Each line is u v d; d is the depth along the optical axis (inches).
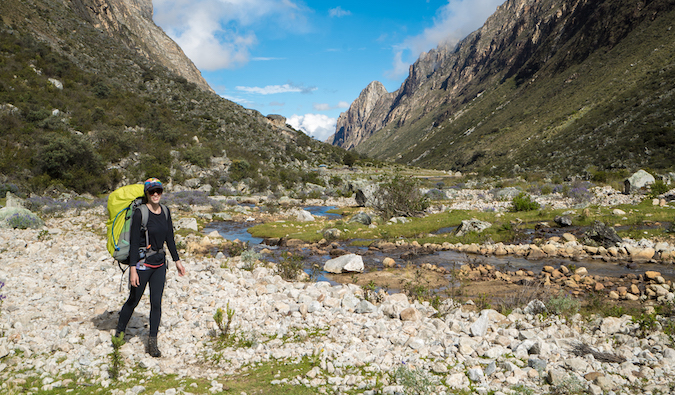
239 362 162.6
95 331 181.2
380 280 383.6
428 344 178.9
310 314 219.6
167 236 167.9
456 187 2046.0
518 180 1915.6
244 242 610.5
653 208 671.8
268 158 2871.6
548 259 454.6
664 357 157.2
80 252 375.2
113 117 2065.7
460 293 321.7
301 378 145.2
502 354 166.4
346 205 1374.3
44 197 1099.3
